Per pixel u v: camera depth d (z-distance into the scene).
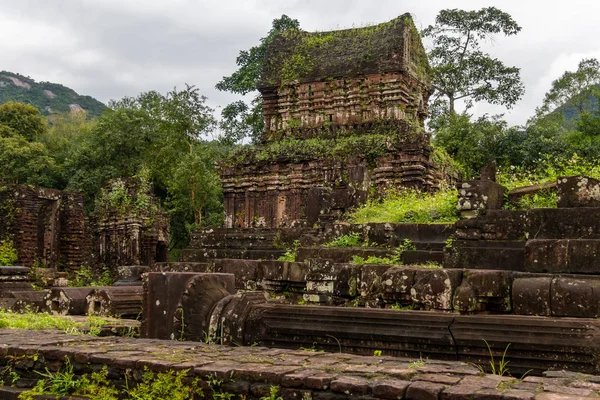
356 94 26.48
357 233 13.67
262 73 28.77
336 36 28.02
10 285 17.98
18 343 6.96
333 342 7.92
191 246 18.88
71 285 31.11
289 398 5.12
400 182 23.12
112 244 34.38
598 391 4.49
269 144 27.02
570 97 48.47
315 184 24.44
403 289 9.03
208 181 41.22
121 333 9.95
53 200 33.88
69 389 6.14
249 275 12.95
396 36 26.58
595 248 8.51
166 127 45.72
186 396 5.48
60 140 59.59
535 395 4.31
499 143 33.19
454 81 40.88
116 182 35.84
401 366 5.46
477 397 4.41
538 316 7.50
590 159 29.34
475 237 10.23
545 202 10.91
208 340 8.56
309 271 10.63
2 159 48.31
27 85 150.50
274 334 8.27
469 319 7.30
